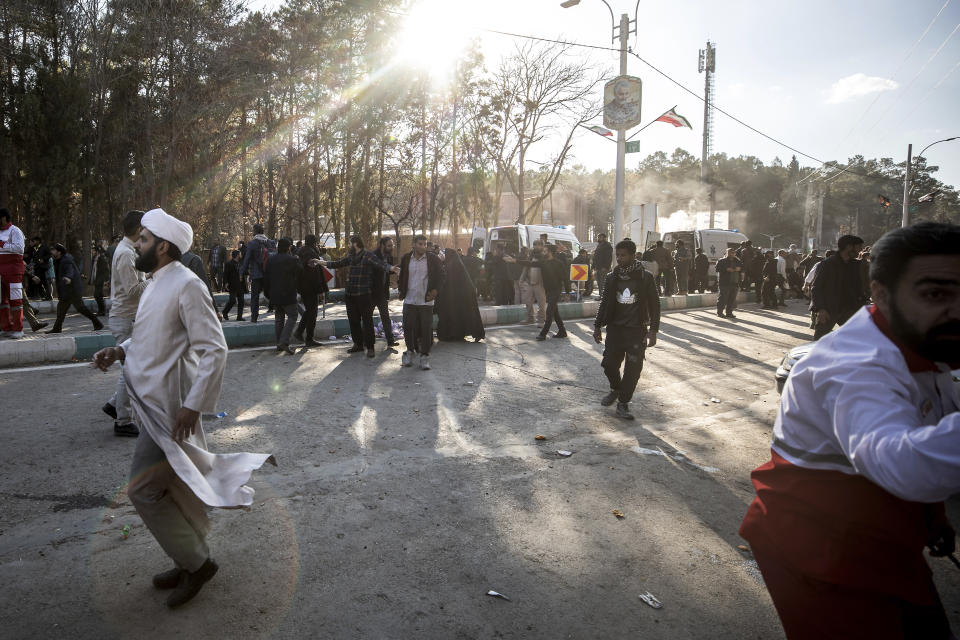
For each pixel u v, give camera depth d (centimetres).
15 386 632
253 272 1125
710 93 3859
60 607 258
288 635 244
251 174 2608
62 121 2134
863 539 129
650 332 564
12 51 2130
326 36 2334
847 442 118
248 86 2275
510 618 261
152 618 252
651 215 2473
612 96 1652
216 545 314
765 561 148
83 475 402
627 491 402
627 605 273
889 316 125
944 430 101
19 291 922
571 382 723
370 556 307
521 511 366
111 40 2255
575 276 1631
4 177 2120
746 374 812
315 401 601
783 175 8406
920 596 129
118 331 471
